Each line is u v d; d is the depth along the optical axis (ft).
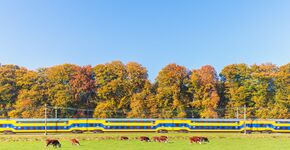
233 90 405.18
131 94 398.01
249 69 415.23
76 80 391.65
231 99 404.77
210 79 401.29
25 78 388.98
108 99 393.70
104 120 336.90
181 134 319.06
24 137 283.38
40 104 380.58
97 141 264.31
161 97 388.98
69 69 395.55
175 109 388.37
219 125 344.08
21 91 383.24
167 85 398.83
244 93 399.24
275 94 401.70
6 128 318.86
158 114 385.70
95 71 408.05
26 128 321.11
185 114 382.63
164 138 261.24
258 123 345.72
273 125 343.67
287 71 404.36
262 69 415.64
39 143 248.73
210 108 388.78
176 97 391.04
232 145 240.73
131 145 237.66
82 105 395.14
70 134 314.14
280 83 402.72
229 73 415.64
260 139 286.05
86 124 333.83
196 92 398.83
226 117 392.88
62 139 276.21
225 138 291.99
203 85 400.26
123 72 407.03
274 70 416.05
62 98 376.89
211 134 321.93
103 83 402.31
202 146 233.96
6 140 268.00
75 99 386.73
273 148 226.17
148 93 394.73
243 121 345.72
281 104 391.86
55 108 362.94
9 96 380.58
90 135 302.45
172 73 398.21
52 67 398.42
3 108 376.89
